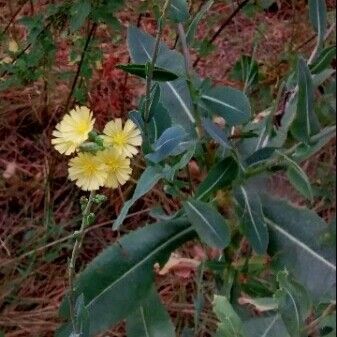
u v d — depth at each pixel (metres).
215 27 0.87
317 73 0.43
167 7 0.38
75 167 0.36
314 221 0.43
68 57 0.72
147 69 0.38
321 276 0.42
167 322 0.48
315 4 0.43
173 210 0.71
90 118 0.37
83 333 0.40
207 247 0.60
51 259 0.68
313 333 0.49
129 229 0.72
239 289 0.50
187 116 0.48
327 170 0.66
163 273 0.66
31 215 0.73
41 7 0.71
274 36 0.87
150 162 0.40
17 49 0.67
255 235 0.45
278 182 0.53
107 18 0.60
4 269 0.67
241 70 0.57
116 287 0.47
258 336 0.42
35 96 0.76
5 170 0.76
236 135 0.48
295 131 0.40
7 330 0.64
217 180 0.46
